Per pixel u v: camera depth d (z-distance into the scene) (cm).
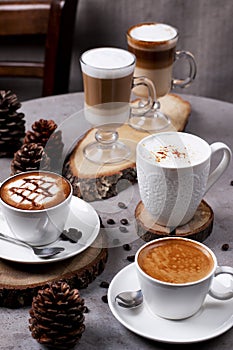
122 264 100
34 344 89
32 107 137
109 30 176
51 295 88
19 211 96
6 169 119
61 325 87
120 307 91
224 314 91
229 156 108
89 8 174
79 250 98
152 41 126
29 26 158
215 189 114
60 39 159
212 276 89
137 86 128
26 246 99
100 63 119
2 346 89
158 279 88
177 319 90
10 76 165
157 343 89
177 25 174
